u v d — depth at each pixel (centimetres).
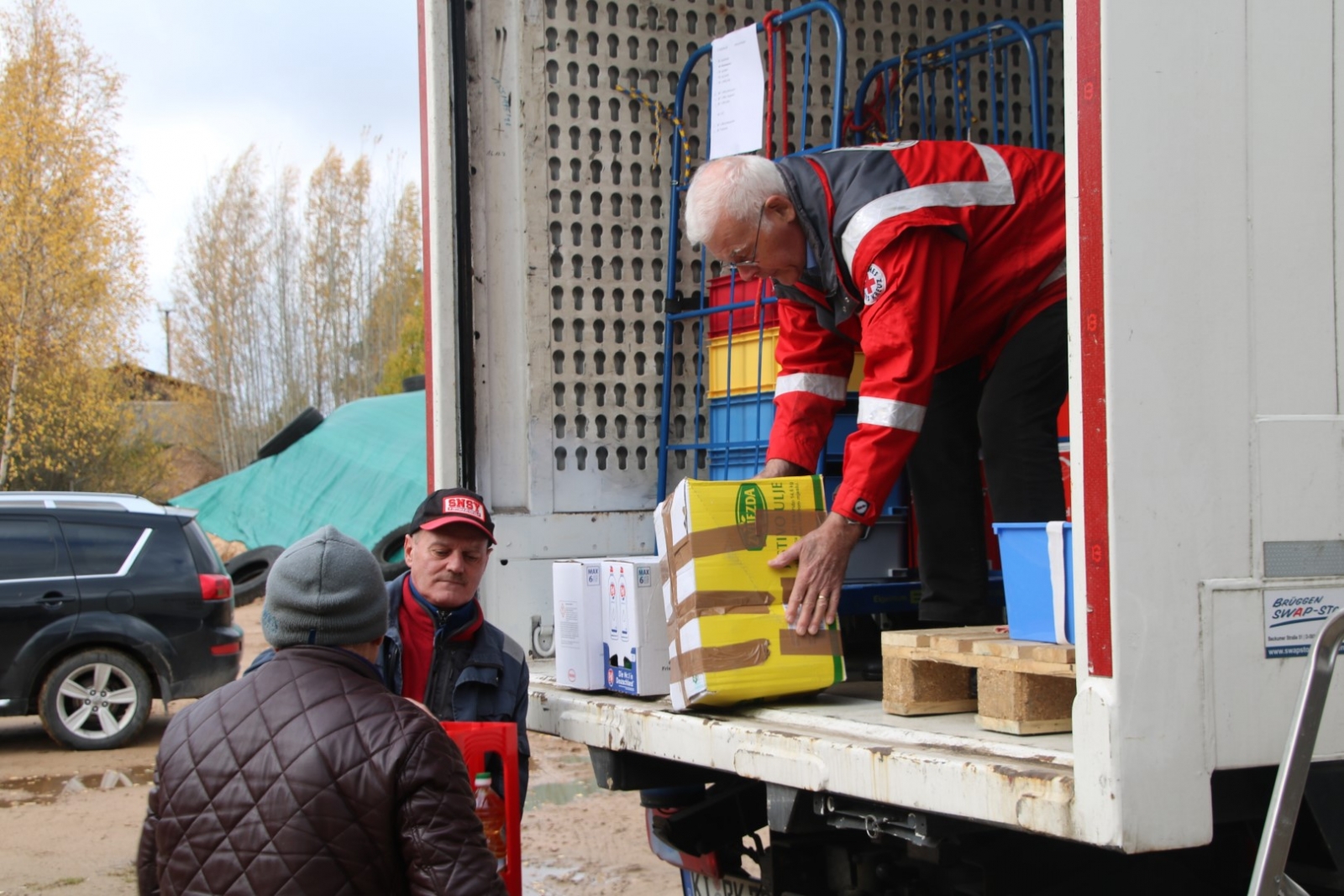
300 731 192
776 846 305
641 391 393
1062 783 193
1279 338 205
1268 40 207
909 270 278
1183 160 198
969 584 338
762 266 303
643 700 310
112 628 823
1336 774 213
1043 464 312
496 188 374
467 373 363
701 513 279
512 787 262
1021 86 443
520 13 379
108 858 585
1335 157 212
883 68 416
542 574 373
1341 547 207
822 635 283
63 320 2642
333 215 4294
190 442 4038
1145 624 189
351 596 207
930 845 221
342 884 187
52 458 2642
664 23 400
